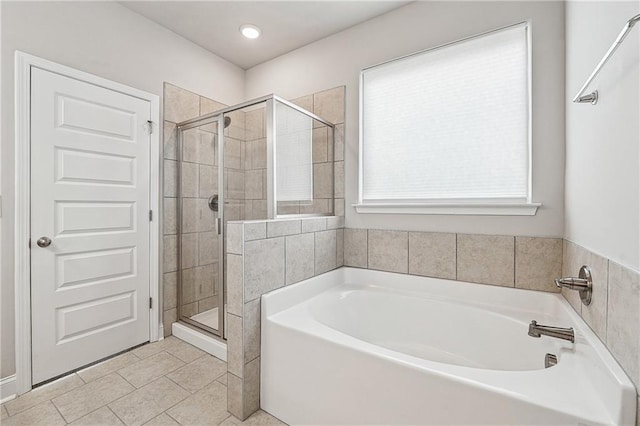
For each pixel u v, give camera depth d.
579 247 1.33
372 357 1.24
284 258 1.80
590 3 1.21
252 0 2.12
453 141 1.99
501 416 0.99
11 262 1.69
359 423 1.27
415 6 2.11
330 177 2.45
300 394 1.46
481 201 1.88
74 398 1.68
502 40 1.83
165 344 2.35
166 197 2.49
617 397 0.82
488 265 1.85
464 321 1.80
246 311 1.55
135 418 1.53
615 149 0.95
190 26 2.44
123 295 2.21
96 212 2.04
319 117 2.36
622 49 0.90
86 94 1.98
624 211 0.88
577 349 1.20
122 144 2.18
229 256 1.59
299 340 1.46
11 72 1.69
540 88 1.70
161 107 2.44
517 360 1.58
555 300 1.62
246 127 2.12
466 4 1.93
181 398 1.69
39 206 1.79
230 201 2.21
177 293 2.57
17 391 1.69
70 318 1.93
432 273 2.03
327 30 2.45
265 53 2.81
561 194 1.65
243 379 1.53
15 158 1.70
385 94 2.26
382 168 2.27
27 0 1.75
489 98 1.87
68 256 1.92
